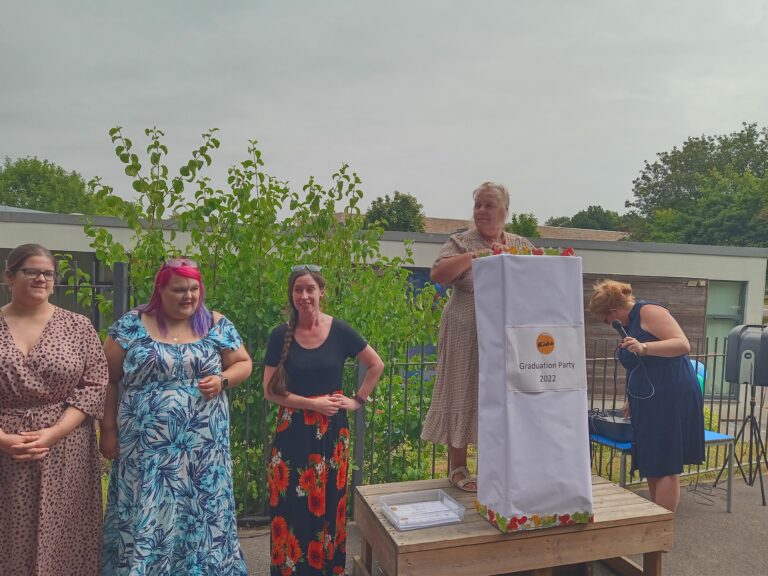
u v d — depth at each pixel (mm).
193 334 2646
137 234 3908
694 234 41406
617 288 3576
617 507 2945
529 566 2654
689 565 3426
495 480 2650
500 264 2578
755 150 55188
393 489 3170
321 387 2754
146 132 3791
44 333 2367
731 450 4312
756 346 4836
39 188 58719
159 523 2453
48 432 2250
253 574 3234
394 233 10742
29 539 2246
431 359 4789
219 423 2625
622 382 11141
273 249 4387
